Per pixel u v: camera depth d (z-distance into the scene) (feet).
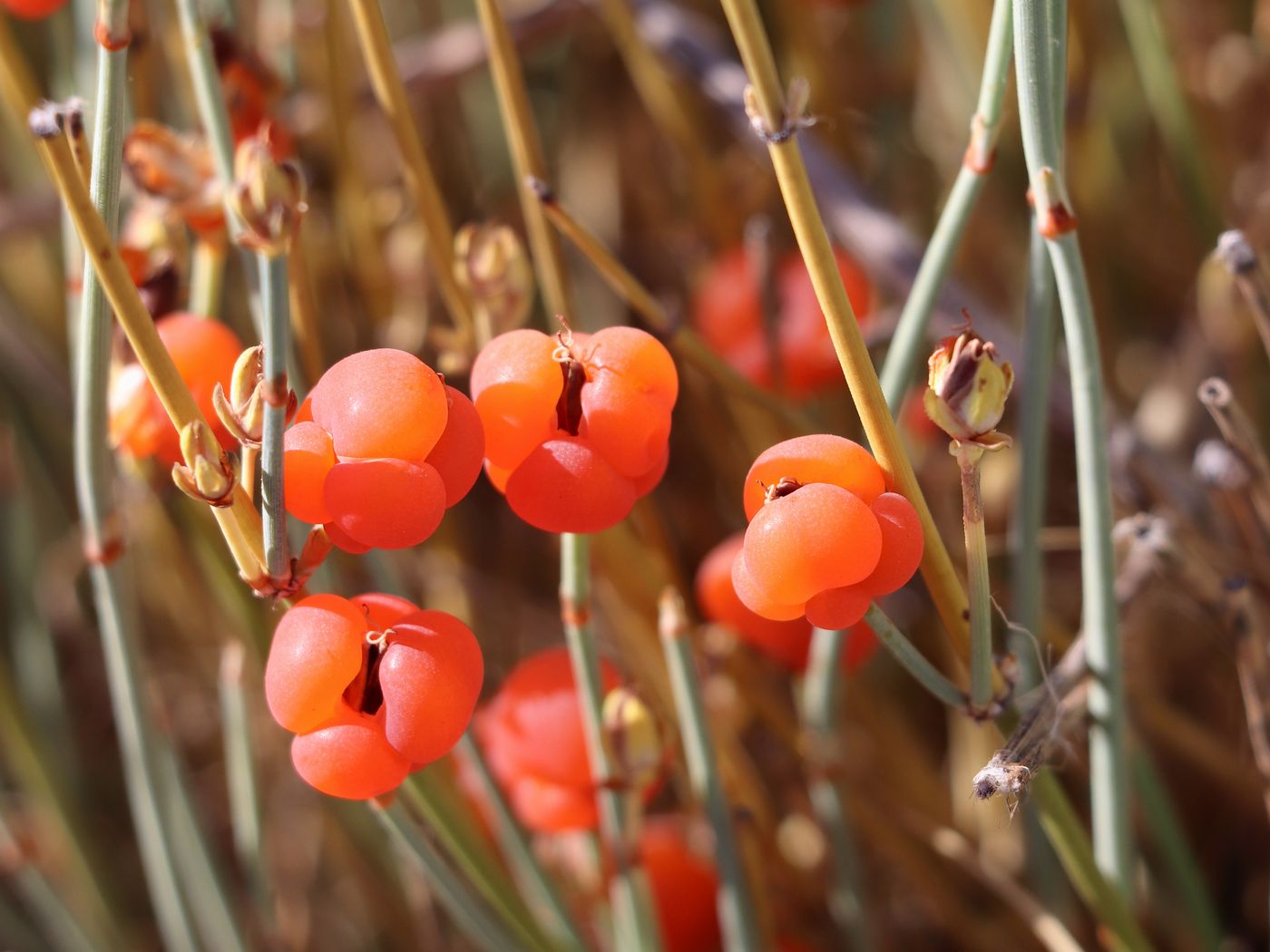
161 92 0.78
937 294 0.52
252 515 0.44
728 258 0.74
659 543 0.63
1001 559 0.74
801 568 0.43
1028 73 0.46
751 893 0.57
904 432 0.73
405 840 0.50
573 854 0.64
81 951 0.79
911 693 0.80
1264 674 0.54
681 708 0.54
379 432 0.43
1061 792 0.50
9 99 0.60
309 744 0.44
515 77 0.55
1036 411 0.52
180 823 0.66
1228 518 0.61
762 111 0.44
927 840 0.68
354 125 0.78
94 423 0.51
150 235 0.52
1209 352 0.80
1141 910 0.65
